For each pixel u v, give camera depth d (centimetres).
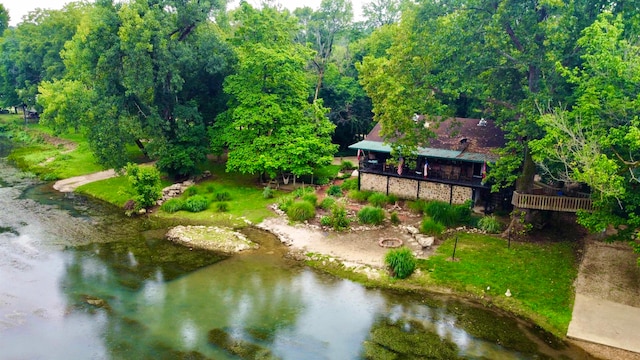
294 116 4231
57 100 5134
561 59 2567
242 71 4247
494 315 2241
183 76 4388
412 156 3497
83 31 4569
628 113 2056
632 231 2152
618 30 2020
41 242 3086
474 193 3525
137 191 3769
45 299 2348
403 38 2992
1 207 3809
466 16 2800
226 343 2005
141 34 3828
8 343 1975
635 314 2167
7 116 8875
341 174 4591
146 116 4203
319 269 2747
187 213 3703
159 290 2477
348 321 2194
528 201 2964
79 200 4075
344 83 5681
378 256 2856
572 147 2338
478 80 2959
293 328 2128
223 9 4938
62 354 1908
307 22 6025
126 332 2077
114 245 3081
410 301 2381
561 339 2033
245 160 4062
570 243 2956
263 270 2741
